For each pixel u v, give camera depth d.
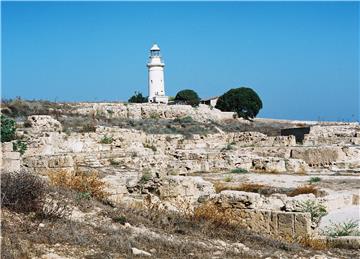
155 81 137.12
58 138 51.56
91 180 23.59
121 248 16.28
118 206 21.38
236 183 41.59
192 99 124.94
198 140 70.38
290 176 47.19
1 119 49.78
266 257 18.36
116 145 55.59
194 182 27.23
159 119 100.31
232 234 20.72
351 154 55.78
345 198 33.06
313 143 68.50
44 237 15.96
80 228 17.34
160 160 51.03
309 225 22.14
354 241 21.62
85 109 92.19
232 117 118.38
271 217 22.66
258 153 59.38
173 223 20.61
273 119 125.38
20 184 17.92
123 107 99.56
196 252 17.58
